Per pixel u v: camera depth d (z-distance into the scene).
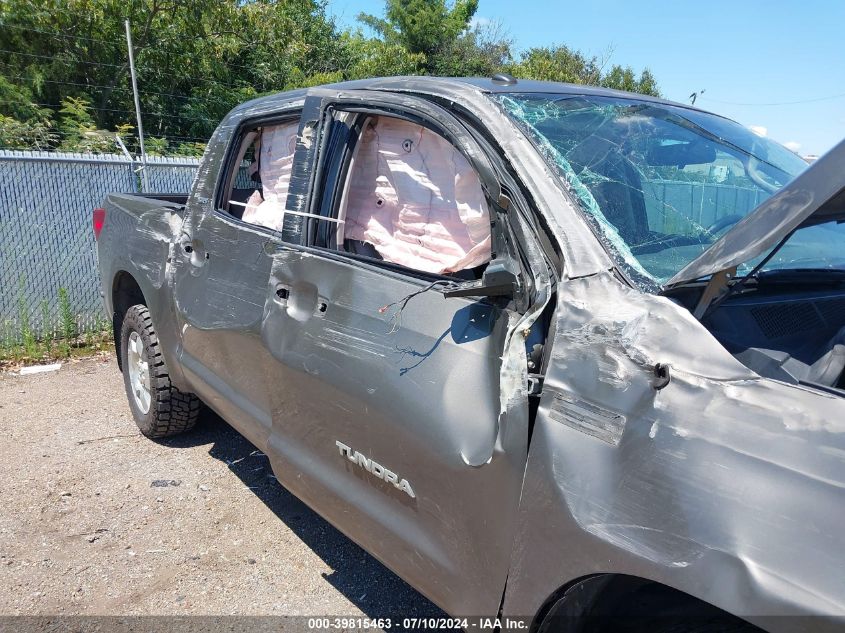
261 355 2.85
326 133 2.75
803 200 1.57
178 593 2.96
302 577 3.10
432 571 2.15
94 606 2.86
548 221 1.96
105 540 3.33
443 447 2.02
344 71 24.64
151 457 4.21
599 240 1.92
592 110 2.54
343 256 2.54
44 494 3.73
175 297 3.61
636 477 1.57
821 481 1.34
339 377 2.39
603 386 1.68
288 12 23.31
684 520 1.48
